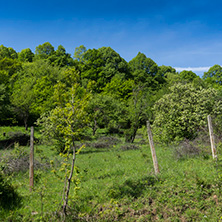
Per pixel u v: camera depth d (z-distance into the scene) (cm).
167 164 1240
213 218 651
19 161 1212
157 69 7275
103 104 3603
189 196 759
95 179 1103
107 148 2469
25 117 4025
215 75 6675
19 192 864
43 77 4600
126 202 766
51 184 1013
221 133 1550
